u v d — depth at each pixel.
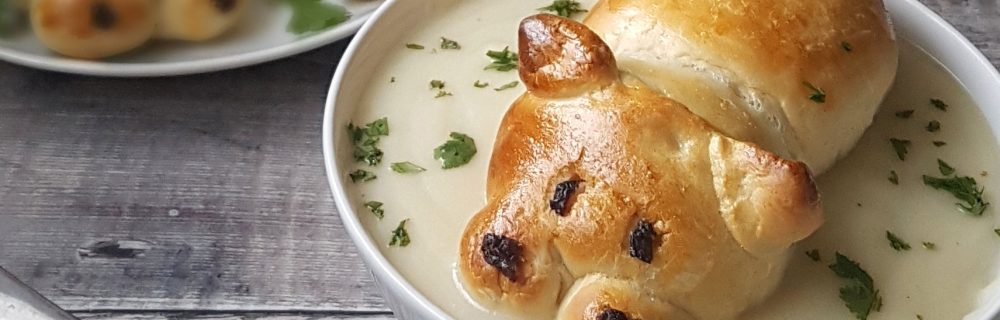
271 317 0.27
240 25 0.34
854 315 0.22
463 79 0.27
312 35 0.33
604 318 0.20
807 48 0.23
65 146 0.31
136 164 0.31
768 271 0.21
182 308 0.27
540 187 0.21
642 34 0.23
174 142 0.31
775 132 0.22
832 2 0.24
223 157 0.31
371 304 0.28
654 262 0.20
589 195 0.20
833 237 0.24
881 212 0.24
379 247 0.23
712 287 0.20
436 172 0.25
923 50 0.28
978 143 0.26
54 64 0.32
